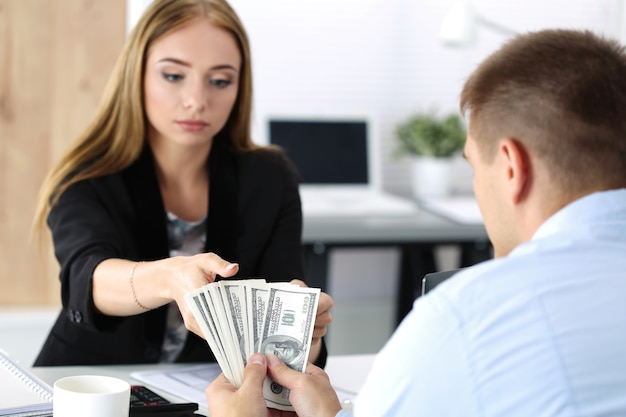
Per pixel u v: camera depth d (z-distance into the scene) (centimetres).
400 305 380
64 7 306
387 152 410
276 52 393
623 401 82
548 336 84
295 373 122
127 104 180
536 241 91
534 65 95
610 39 98
